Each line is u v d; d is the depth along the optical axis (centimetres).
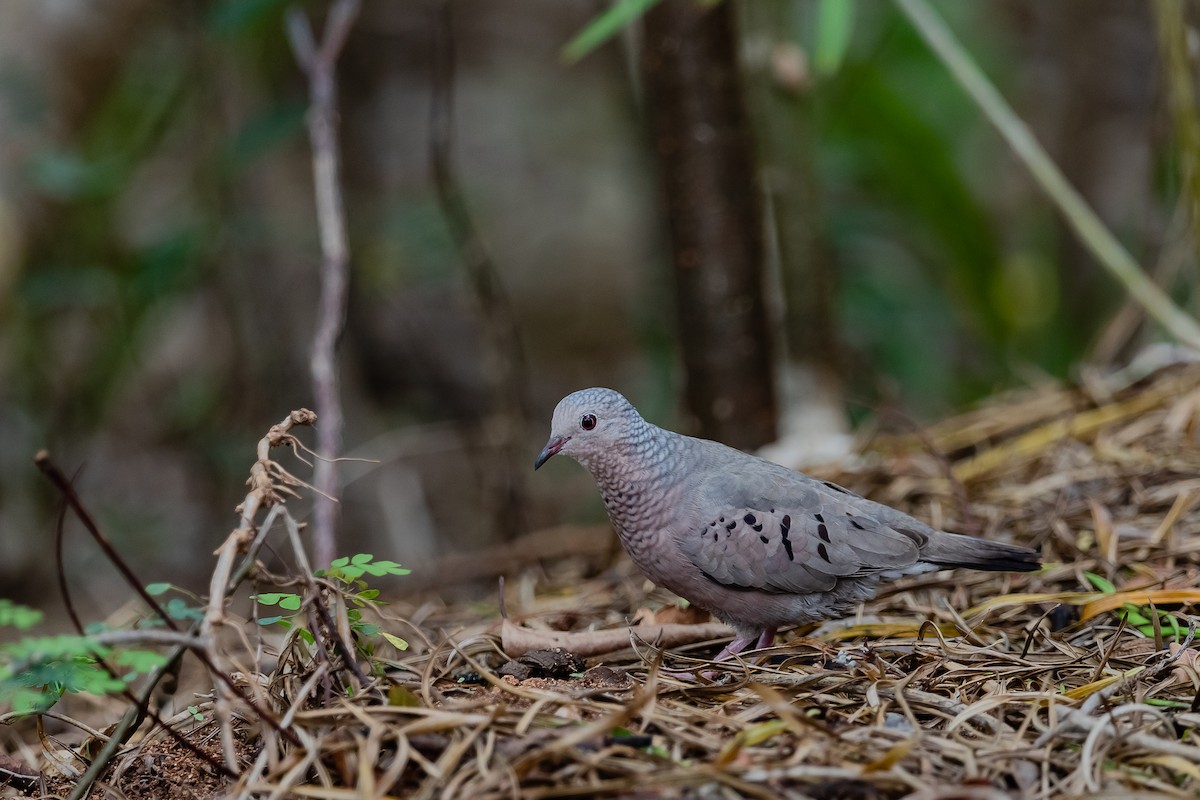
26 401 1398
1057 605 754
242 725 629
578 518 1606
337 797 517
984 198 1845
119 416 1584
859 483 1036
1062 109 1880
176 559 1469
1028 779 520
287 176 1733
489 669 707
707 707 603
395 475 1593
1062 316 1752
